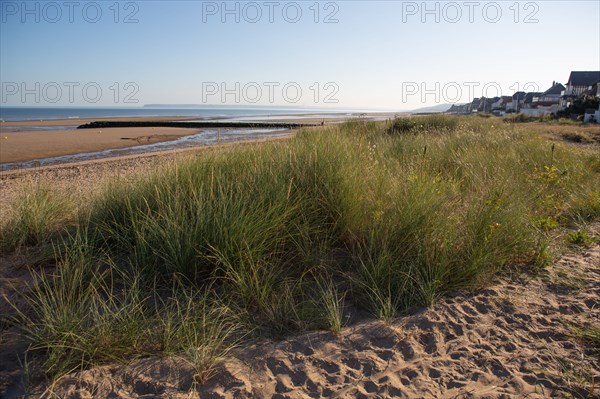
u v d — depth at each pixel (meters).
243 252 3.48
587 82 67.12
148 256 3.53
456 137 9.80
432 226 3.82
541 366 2.48
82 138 26.17
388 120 16.39
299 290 3.38
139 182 4.80
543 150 8.37
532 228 4.36
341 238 4.18
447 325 2.94
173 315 2.95
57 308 2.86
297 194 4.34
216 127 42.34
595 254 4.12
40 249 4.00
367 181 4.75
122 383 2.39
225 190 4.19
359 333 2.86
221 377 2.43
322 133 8.20
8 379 2.40
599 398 2.20
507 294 3.35
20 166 14.76
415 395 2.28
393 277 3.42
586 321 2.92
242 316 3.04
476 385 2.34
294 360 2.60
